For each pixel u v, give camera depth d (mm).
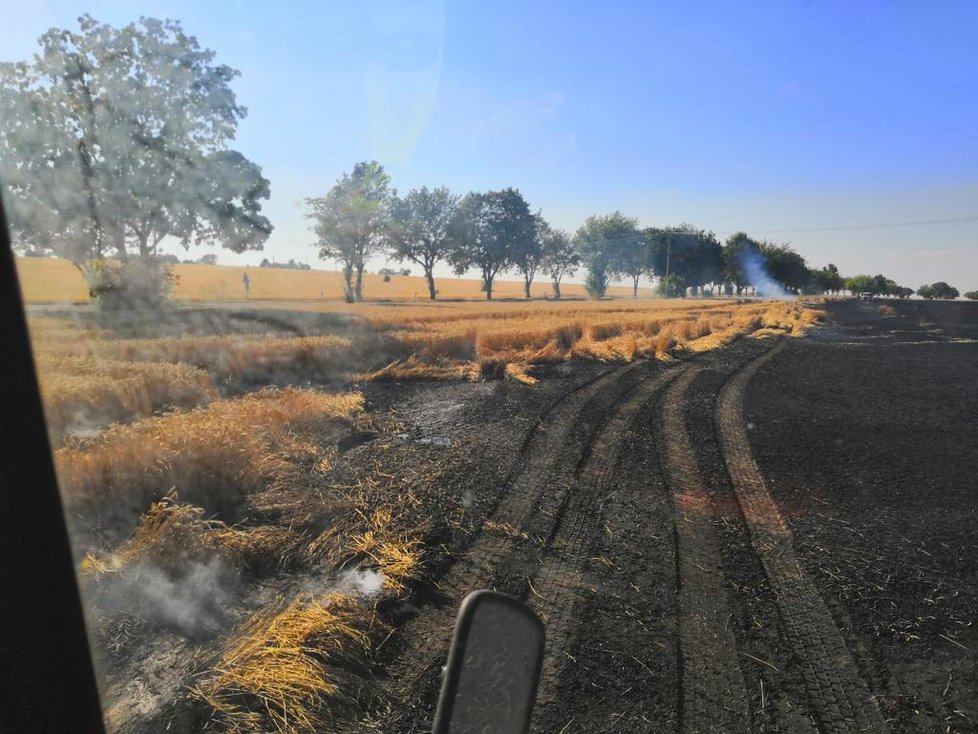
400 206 77812
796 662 3996
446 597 4684
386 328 24625
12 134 34500
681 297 89312
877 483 7547
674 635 4254
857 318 44094
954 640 4301
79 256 36625
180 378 11430
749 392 13422
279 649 3664
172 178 38406
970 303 62406
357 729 3285
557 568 5180
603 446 8836
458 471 7488
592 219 107438
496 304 56750
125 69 36469
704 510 6547
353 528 5613
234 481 6246
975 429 10422
